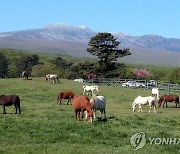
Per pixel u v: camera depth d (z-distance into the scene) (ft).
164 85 228.22
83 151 64.75
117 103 166.40
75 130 85.05
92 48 345.31
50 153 62.75
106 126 91.09
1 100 117.29
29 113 119.14
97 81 284.82
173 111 137.49
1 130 82.94
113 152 64.23
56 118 104.53
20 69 487.61
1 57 481.05
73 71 371.56
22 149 65.62
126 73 347.15
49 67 421.18
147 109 143.54
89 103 97.04
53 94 188.65
